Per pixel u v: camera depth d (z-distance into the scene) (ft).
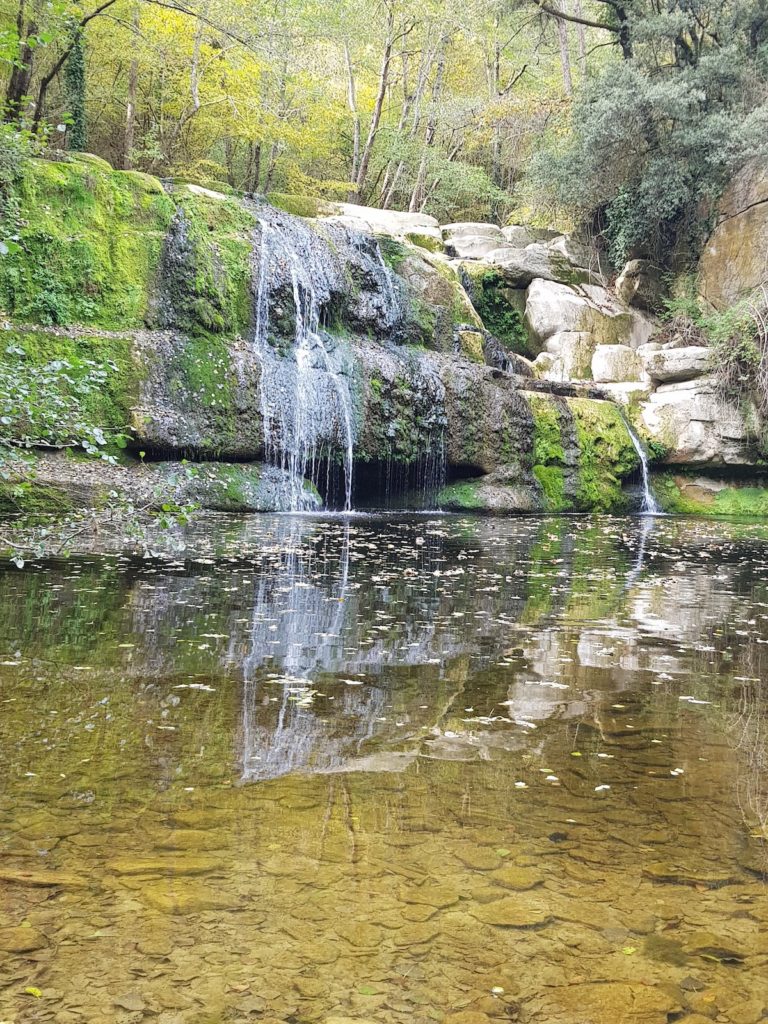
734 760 11.32
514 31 107.04
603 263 83.61
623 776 10.55
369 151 97.40
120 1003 5.76
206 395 44.52
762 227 71.61
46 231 44.47
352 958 6.40
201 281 47.91
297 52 92.38
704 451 64.28
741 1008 5.98
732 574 30.89
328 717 12.46
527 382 61.57
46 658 14.82
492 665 16.20
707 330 72.28
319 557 29.66
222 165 103.71
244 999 5.87
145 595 21.11
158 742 10.94
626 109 72.90
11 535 28.89
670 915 7.22
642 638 19.29
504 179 120.78
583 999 6.02
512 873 7.85
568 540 40.14
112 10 72.13
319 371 49.83
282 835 8.40
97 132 93.40
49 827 8.31
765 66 76.23
